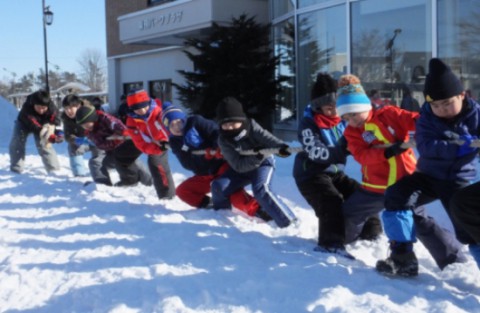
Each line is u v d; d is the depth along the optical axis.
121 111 11.39
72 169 9.17
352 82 4.11
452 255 4.00
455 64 10.87
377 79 12.48
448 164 3.61
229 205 6.00
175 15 18.08
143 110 6.55
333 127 4.52
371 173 4.26
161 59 22.53
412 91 11.66
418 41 11.54
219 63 15.70
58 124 9.95
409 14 11.69
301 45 15.01
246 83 15.19
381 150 3.99
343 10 13.33
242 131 5.18
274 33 16.84
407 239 3.77
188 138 5.96
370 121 4.08
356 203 4.40
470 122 3.52
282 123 16.23
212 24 16.62
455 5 10.77
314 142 4.49
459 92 3.42
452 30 10.87
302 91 15.13
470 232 3.36
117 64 24.98
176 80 21.70
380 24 12.34
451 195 3.68
